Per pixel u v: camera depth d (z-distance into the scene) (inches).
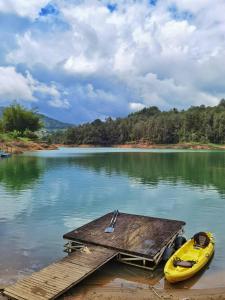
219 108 7145.7
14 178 1533.0
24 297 405.1
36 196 1112.8
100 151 4360.2
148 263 542.9
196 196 1127.6
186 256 548.7
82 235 603.2
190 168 2009.1
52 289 422.9
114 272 514.3
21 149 3826.3
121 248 544.1
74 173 1731.1
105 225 655.8
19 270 515.8
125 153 3821.4
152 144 6318.9
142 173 1749.5
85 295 439.8
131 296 438.3
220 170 1905.8
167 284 478.3
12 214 870.4
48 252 595.5
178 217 860.0
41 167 2003.0
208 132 5940.0
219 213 900.6
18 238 672.4
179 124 6382.9
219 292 452.1
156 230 627.2
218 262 557.9
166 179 1533.0
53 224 780.0
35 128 5073.8
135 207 967.6
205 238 612.1
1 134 4109.3
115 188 1278.3
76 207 957.2
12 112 4822.8
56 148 4586.6
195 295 442.9
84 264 494.0
